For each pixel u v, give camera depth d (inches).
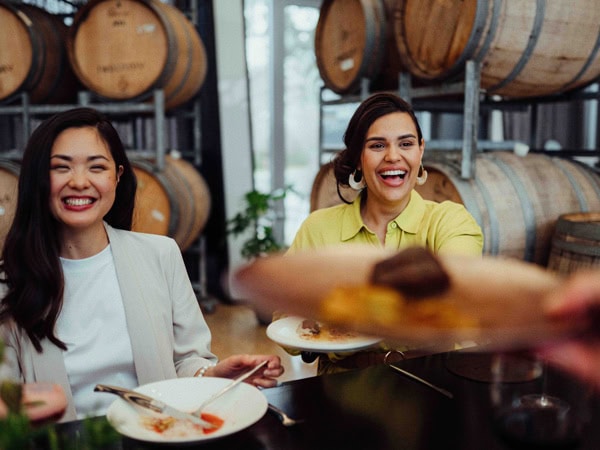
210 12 215.6
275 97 235.9
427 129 213.8
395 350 62.9
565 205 121.3
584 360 24.4
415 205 76.8
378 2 149.3
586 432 40.3
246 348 168.2
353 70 155.6
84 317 62.2
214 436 38.7
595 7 117.8
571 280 25.7
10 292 59.0
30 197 58.6
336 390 49.1
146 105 179.5
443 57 124.1
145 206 178.7
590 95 134.7
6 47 181.9
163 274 67.6
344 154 77.6
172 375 65.0
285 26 233.8
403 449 39.6
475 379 50.1
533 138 157.5
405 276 25.1
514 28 113.9
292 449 39.7
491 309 24.2
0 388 26.5
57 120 59.6
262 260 27.3
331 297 24.5
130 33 178.5
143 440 38.5
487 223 113.5
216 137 221.0
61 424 42.4
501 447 39.6
